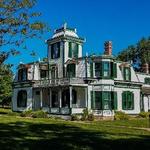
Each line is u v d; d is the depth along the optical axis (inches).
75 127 962.7
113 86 1717.5
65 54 1835.6
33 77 1940.2
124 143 648.4
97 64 1701.5
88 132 824.9
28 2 891.4
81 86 1667.1
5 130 806.5
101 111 1657.2
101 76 1683.1
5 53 889.5
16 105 2039.9
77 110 1617.9
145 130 985.5
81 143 633.6
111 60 1720.0
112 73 1721.2
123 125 1205.1
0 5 859.4
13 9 881.5
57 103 1834.4
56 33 1916.8
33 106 1899.6
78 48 1887.3
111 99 1695.4
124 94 1818.4
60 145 605.0
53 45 1911.9
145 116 1812.3
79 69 1750.7
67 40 1847.9
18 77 2046.0
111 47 1827.0
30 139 664.4
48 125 987.9
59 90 1723.7
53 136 725.3
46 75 1920.5
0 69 908.6
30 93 1925.4
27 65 1988.2
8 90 2444.6
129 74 1870.1
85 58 1737.2
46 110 1734.7
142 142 672.4
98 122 1373.0
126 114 1712.6
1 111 2066.9
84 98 1700.3
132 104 1861.5
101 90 1675.7
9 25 875.4
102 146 608.1
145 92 1978.3
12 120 1137.4
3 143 604.4
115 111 1706.4
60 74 1844.2
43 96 1924.2
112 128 997.2
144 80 2080.5
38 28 909.8
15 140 643.5
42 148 572.7
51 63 1903.3
